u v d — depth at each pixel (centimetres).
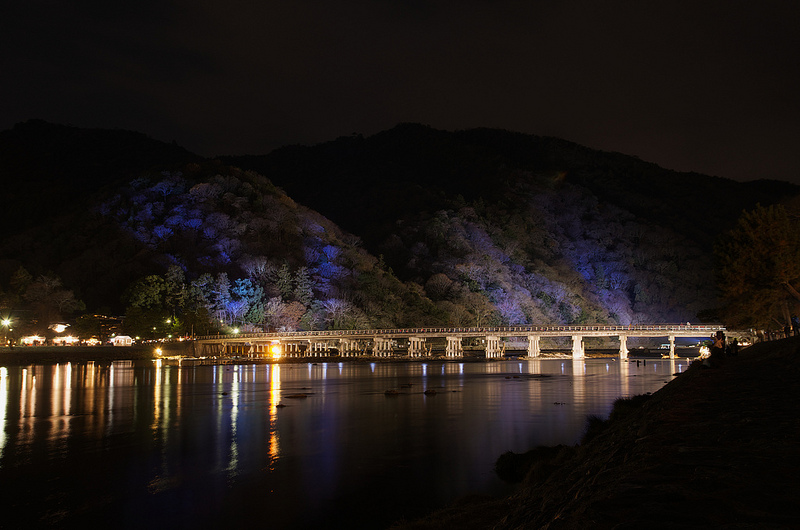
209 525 2364
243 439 4059
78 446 3869
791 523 604
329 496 2692
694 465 907
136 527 2362
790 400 1565
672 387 2897
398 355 18488
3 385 8350
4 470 3244
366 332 16725
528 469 2852
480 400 6175
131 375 10369
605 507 753
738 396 1783
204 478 3041
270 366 13638
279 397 6656
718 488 761
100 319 17188
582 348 15800
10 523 2423
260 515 2462
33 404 6091
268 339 16875
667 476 862
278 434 4238
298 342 17875
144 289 18438
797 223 6344
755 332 9069
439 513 1944
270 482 2947
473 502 2172
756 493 721
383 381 8944
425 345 18000
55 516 2502
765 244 6025
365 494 2703
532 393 6819
